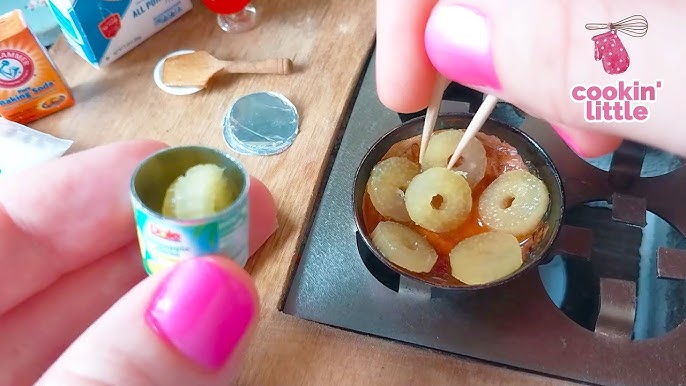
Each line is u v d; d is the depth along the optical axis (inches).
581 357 3.2
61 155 3.9
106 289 3.4
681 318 3.5
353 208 3.4
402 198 3.4
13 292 3.2
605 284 3.3
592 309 3.6
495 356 3.3
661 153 3.9
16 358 3.2
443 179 3.3
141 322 2.3
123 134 4.1
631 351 3.2
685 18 2.3
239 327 2.5
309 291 3.5
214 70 4.2
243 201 2.5
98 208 3.3
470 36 2.6
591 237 3.5
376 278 3.5
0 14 4.5
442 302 3.4
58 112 4.2
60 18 4.2
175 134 4.0
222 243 2.5
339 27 4.4
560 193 3.3
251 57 4.3
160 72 4.3
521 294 3.4
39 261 3.2
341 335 3.3
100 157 3.3
